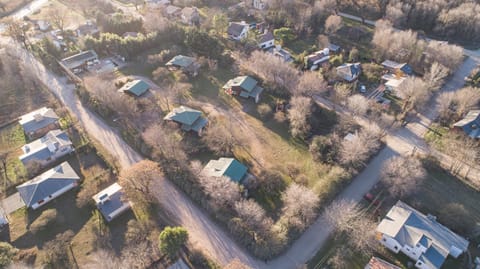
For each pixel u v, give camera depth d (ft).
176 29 374.43
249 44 358.02
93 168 224.53
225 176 197.57
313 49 356.59
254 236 173.68
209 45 347.56
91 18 456.86
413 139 248.11
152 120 265.95
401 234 169.17
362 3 446.60
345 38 392.06
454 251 168.55
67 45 385.70
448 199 201.46
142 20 414.41
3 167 227.81
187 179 206.08
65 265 168.25
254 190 208.54
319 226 184.96
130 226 183.01
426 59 333.83
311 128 254.06
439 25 400.47
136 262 164.86
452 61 321.73
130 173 192.54
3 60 328.08
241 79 296.30
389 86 298.76
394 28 418.51
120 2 528.22
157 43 370.73
